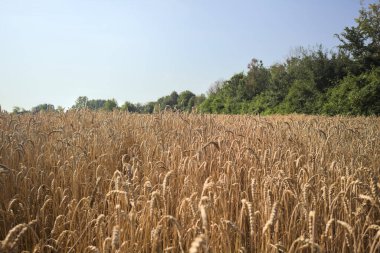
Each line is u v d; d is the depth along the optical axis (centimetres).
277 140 742
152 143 691
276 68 4972
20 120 1034
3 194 448
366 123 1453
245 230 392
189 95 7825
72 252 376
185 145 675
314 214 269
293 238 359
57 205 442
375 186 346
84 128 941
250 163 533
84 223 405
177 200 403
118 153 671
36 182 484
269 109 4150
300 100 3659
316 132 841
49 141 680
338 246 365
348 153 667
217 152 562
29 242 390
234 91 5297
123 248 315
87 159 572
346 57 3528
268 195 352
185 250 351
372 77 2978
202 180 490
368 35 3403
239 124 1093
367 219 344
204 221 238
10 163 534
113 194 416
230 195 424
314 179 471
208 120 1111
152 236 313
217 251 332
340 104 3041
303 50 3897
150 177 489
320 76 3591
